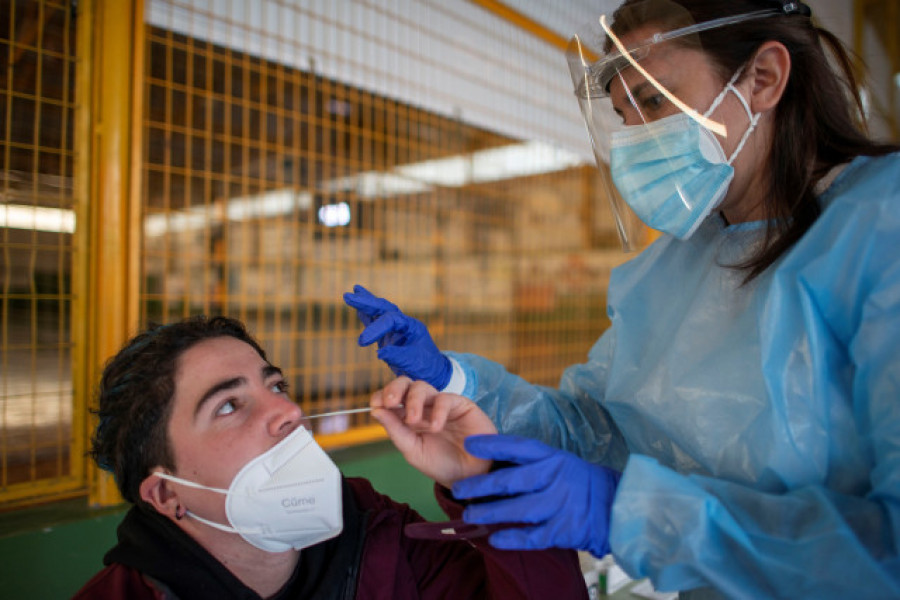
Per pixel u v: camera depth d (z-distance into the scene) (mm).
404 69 2281
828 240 773
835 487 783
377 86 2197
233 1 1844
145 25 1622
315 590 992
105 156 1427
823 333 789
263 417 934
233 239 2289
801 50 836
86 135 1441
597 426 1187
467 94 2502
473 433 878
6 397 1429
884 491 671
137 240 1476
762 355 802
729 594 690
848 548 645
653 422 959
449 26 2422
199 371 955
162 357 964
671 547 704
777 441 788
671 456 979
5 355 1425
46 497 1449
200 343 991
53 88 1690
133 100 1464
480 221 2941
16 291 1469
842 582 647
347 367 2391
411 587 1069
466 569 1102
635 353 1067
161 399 941
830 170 856
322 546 1030
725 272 943
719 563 696
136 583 901
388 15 2166
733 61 837
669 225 944
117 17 1425
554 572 919
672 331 1029
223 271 2072
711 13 847
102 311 1436
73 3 1438
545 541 752
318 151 2646
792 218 852
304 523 900
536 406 1158
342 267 2344
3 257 1501
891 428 679
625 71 900
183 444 926
